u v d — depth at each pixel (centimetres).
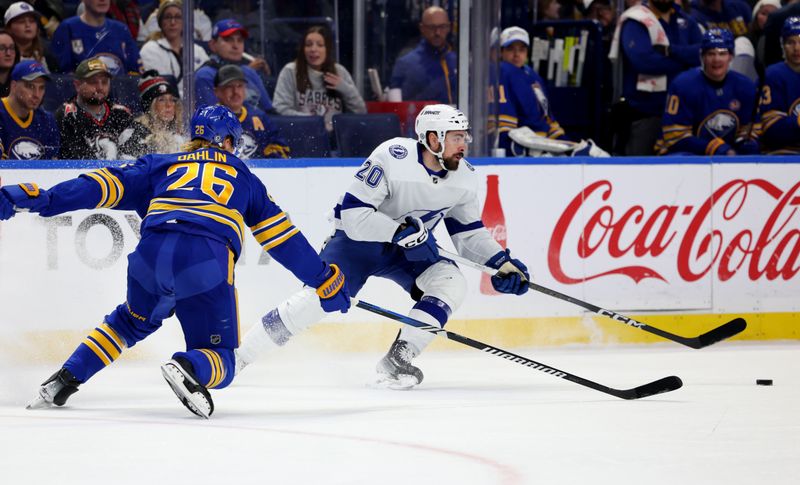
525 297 2128
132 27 2225
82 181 1295
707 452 1027
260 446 1053
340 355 2025
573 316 2155
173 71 2219
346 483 878
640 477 910
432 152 1559
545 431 1149
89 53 2192
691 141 2434
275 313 1522
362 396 1482
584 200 2161
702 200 2230
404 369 1565
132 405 1394
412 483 880
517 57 2420
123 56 2219
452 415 1273
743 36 2769
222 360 1265
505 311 2116
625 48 2519
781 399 1427
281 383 1648
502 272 1619
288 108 2269
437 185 1579
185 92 2162
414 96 2295
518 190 2125
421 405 1379
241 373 1770
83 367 1352
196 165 1326
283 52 2266
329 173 2053
